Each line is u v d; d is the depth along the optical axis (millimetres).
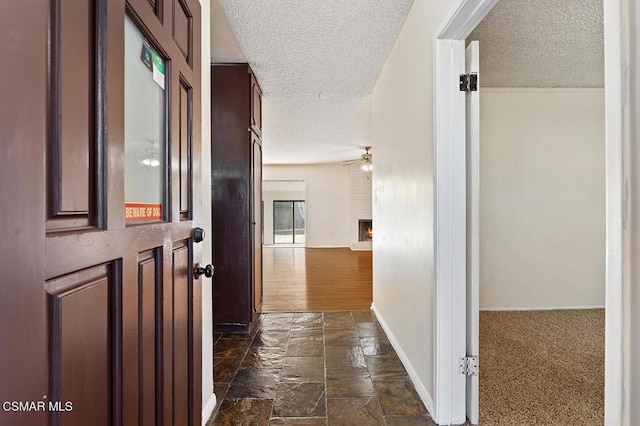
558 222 3486
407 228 2201
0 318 454
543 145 3469
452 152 1618
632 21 610
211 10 2086
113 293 730
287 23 2207
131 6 810
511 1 1942
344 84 3309
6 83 459
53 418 549
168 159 1048
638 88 606
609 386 658
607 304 662
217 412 1758
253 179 3184
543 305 3492
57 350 557
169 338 1030
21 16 482
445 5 1501
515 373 2113
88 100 641
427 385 1806
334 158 8117
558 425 1602
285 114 4301
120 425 749
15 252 476
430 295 1752
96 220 671
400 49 2340
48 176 537
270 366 2297
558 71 3027
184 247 1180
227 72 3010
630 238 619
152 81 967
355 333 2930
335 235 9289
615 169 639
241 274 3016
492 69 2967
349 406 1811
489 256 3477
